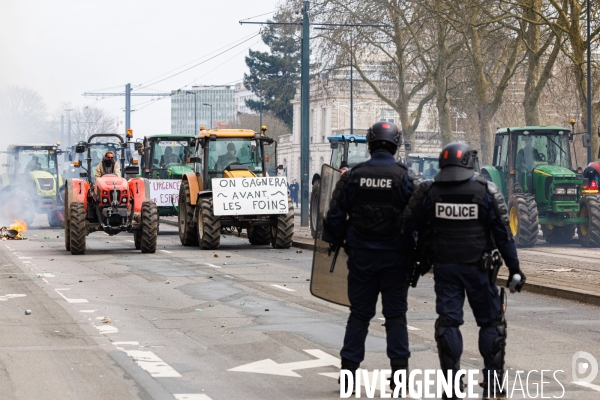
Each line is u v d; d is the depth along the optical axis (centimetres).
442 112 5712
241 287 1773
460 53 5716
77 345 1151
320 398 870
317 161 11169
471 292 830
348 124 10750
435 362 1039
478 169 3188
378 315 1402
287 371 994
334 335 1222
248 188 2722
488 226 825
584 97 4391
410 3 5644
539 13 4428
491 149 5338
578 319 1370
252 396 876
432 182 834
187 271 2094
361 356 890
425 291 1719
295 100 11788
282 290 1727
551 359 1055
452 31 5703
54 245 3078
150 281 1886
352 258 876
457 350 823
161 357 1073
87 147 2728
